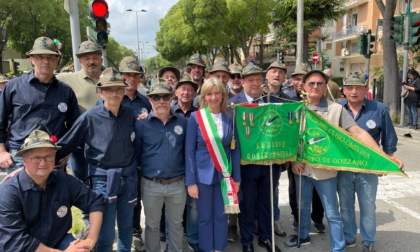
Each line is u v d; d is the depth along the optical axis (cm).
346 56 3291
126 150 339
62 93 368
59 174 297
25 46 3241
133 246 430
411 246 414
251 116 378
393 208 528
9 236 269
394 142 397
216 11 2584
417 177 675
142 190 365
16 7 2395
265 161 381
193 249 409
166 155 354
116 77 325
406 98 1134
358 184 385
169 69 518
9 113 358
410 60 1817
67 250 284
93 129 330
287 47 2736
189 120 371
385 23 1257
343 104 418
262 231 422
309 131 385
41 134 276
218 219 375
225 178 361
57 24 2814
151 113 362
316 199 449
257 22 2486
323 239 442
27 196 275
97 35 639
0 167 346
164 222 442
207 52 3928
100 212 311
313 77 388
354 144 369
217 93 359
